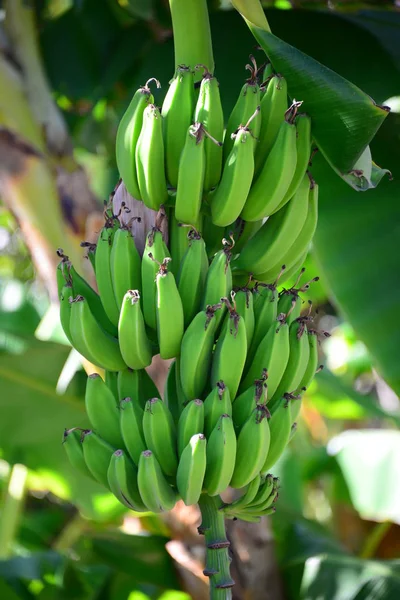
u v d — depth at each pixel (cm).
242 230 189
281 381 183
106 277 184
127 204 186
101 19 303
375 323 231
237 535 243
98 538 252
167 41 275
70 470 271
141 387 187
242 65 253
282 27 255
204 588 243
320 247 236
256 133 180
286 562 252
